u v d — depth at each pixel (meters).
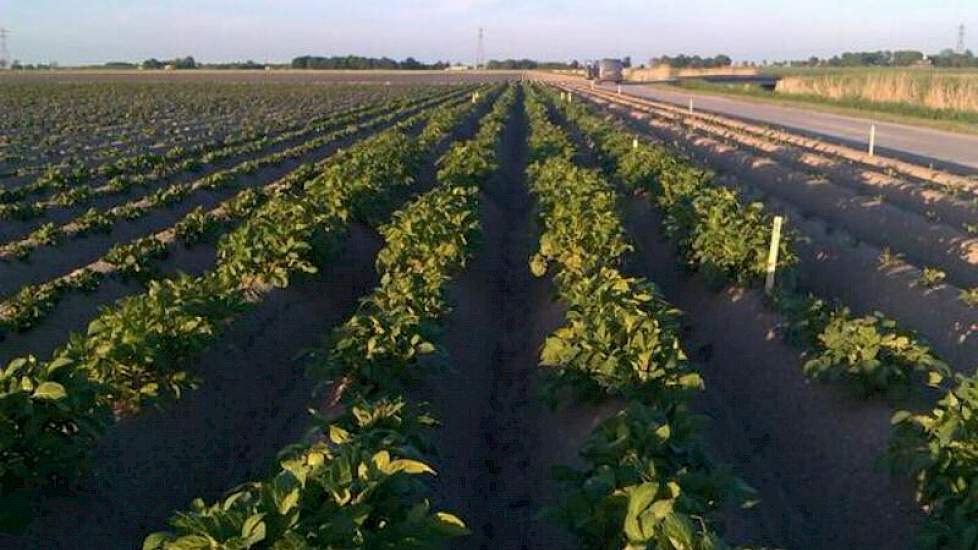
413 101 65.00
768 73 137.62
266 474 9.48
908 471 7.74
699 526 5.74
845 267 16.53
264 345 11.89
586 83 114.56
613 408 9.16
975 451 7.17
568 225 14.43
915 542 7.25
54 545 7.29
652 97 74.56
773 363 11.52
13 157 32.53
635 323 9.48
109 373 9.02
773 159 30.58
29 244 16.70
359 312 11.68
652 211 20.36
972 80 52.00
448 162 23.72
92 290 13.98
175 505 8.65
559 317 13.08
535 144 27.53
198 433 9.59
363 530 5.27
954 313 13.07
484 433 10.62
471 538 8.38
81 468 7.53
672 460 6.78
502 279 17.14
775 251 12.89
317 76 142.75
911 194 22.19
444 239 14.23
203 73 156.88
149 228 20.19
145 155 30.28
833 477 9.12
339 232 15.34
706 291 14.75
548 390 9.61
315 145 34.09
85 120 52.19
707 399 11.50
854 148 33.47
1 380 7.12
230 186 24.64
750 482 9.52
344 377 9.89
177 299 10.44
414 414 7.51
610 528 5.88
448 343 11.86
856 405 9.74
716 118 46.72
